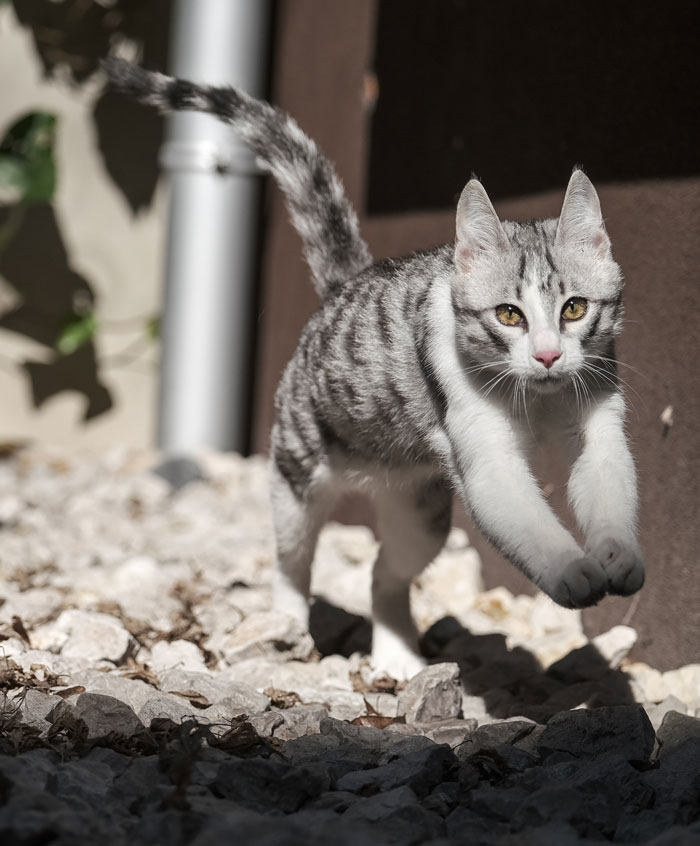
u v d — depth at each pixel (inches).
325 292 321.4
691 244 293.4
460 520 432.5
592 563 222.8
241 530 454.9
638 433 313.9
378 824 185.2
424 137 438.9
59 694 249.1
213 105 328.2
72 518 474.0
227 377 567.5
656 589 302.5
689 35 295.4
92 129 631.8
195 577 372.8
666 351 302.2
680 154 299.1
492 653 313.6
